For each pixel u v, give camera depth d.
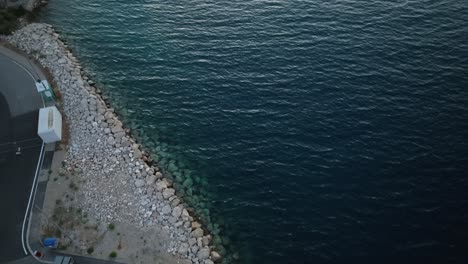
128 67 56.72
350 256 36.12
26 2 66.00
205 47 58.91
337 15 62.34
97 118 47.12
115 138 45.41
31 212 38.06
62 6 68.69
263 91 51.94
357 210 39.38
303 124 47.69
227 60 56.56
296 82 52.59
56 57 55.31
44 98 48.50
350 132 46.31
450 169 41.94
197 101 51.66
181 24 63.31
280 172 43.34
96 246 35.84
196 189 42.19
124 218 38.00
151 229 37.28
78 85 51.38
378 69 53.28
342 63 54.53
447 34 57.66
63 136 44.72
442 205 39.06
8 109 47.28
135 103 51.72
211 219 39.59
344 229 38.06
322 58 55.44
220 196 41.59
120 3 68.94
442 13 61.34
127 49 59.56
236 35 60.38
